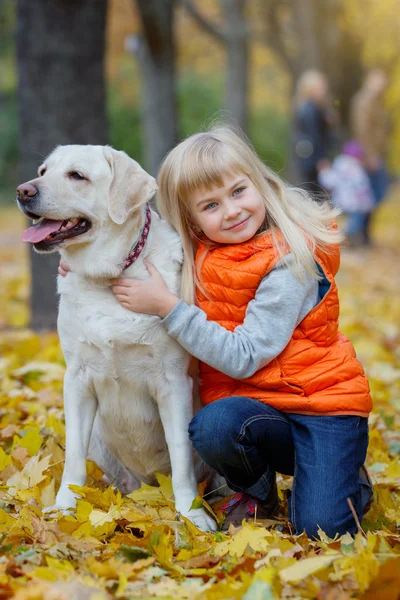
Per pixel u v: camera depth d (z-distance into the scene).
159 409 3.93
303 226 3.82
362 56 30.48
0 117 29.09
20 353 7.04
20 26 7.73
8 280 12.34
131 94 30.70
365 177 15.77
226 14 20.72
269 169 3.98
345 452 3.54
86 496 3.77
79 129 7.79
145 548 3.29
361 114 15.39
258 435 3.60
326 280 3.76
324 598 2.71
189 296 3.83
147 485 4.07
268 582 2.77
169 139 13.34
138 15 12.51
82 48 7.73
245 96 21.19
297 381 3.62
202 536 3.48
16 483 4.00
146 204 3.94
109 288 3.82
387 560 2.82
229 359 3.61
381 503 3.90
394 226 22.38
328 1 27.19
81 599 2.68
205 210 3.81
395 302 10.95
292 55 28.41
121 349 3.78
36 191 3.69
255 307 3.67
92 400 4.00
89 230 3.77
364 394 3.65
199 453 3.71
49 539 3.26
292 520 3.58
